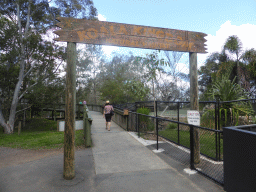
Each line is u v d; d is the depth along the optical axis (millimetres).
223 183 3326
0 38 12438
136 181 3605
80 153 5500
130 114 9383
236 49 16891
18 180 3656
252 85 17219
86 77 18266
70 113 3684
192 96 4574
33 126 16922
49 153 5820
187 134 7574
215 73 17797
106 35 3920
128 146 6160
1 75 13703
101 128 10070
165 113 10852
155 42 4262
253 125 3383
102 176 3850
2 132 14016
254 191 2559
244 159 2734
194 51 4578
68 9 16141
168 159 4809
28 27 16047
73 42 3738
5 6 15883
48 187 3377
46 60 15297
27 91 15297
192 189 3266
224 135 3168
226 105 6637
